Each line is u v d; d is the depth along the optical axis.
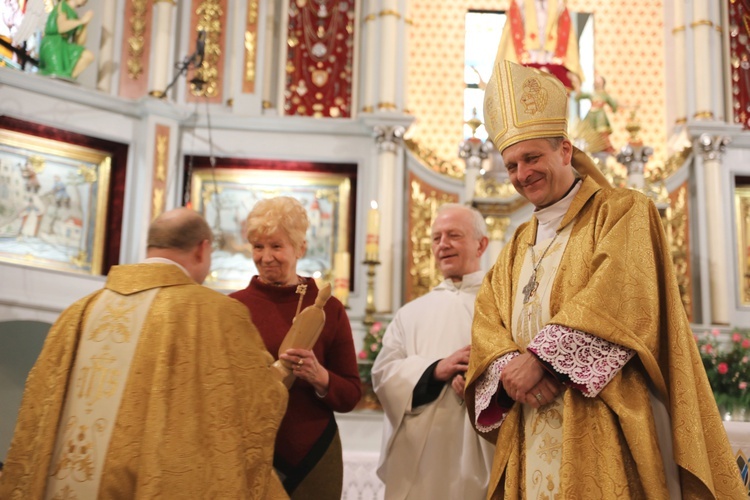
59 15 8.09
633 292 2.83
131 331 2.88
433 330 4.06
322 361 3.73
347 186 8.39
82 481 2.70
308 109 8.80
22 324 6.99
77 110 7.82
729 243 8.50
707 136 8.60
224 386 2.81
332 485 3.53
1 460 6.88
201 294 2.96
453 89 9.41
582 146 8.42
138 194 7.93
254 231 3.76
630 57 9.59
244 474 2.75
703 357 6.71
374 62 8.76
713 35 9.14
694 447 2.70
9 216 7.32
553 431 2.86
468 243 4.18
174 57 8.65
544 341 2.79
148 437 2.69
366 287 8.02
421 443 3.73
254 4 8.80
